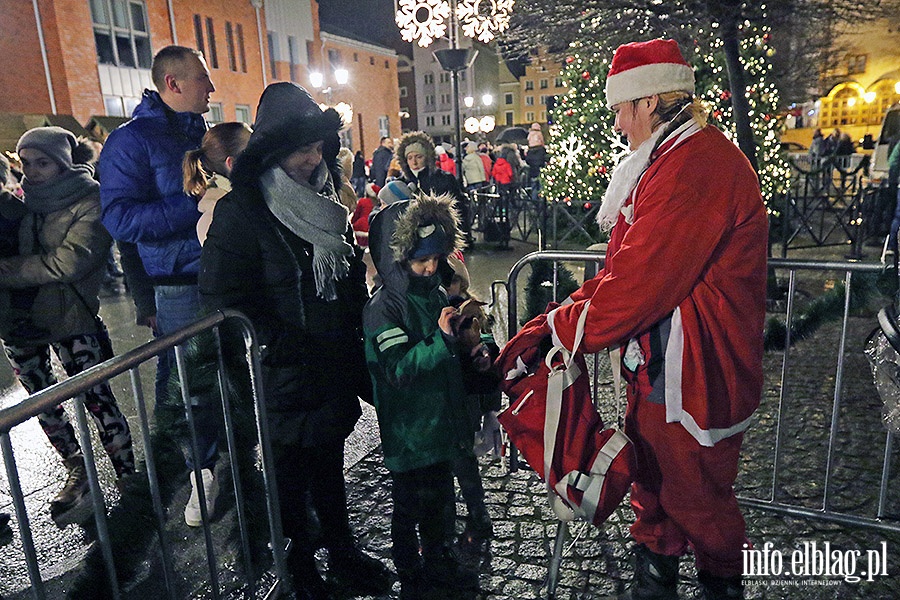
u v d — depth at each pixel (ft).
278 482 7.79
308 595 7.88
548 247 30.94
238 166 6.82
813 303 10.99
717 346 6.22
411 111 180.96
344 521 8.30
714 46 21.68
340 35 110.73
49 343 9.46
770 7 18.02
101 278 9.82
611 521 9.12
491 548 8.66
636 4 18.12
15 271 8.89
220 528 8.84
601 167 28.76
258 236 6.87
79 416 5.26
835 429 8.61
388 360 7.29
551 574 7.75
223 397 7.04
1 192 9.12
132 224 8.70
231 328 7.25
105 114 59.41
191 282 9.14
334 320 7.45
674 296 6.00
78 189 9.12
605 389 13.93
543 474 6.79
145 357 5.81
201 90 9.27
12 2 52.29
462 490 8.98
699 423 6.24
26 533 4.79
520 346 7.07
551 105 31.01
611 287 6.07
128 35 61.87
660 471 6.88
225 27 76.23
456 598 7.79
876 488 9.63
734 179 5.98
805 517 8.91
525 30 21.33
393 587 8.01
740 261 6.16
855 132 73.36
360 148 119.44
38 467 12.03
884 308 6.46
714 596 7.36
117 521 7.60
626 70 6.40
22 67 53.57
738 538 7.00
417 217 7.23
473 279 25.75
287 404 7.36
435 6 27.20
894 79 69.15
